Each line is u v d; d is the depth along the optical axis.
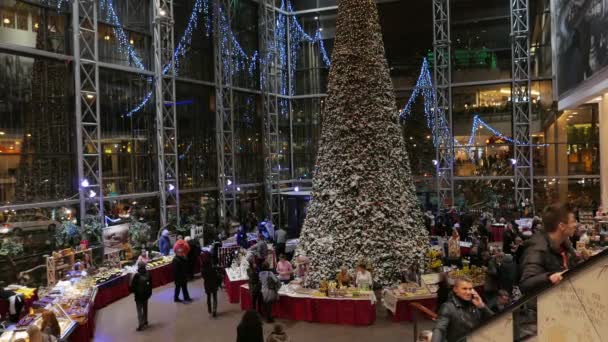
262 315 11.56
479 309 3.84
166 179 19.84
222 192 22.53
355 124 12.79
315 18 26.50
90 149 17.00
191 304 13.06
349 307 10.62
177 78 20.52
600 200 22.19
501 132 24.22
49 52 15.98
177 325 11.18
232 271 14.27
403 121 25.84
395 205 12.66
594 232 15.40
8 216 15.07
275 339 6.35
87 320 10.04
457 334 3.74
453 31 24.97
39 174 15.91
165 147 20.23
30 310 9.90
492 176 24.12
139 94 19.56
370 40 13.01
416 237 12.87
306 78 26.84
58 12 16.56
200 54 22.41
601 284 1.53
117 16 18.69
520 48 23.11
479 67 24.58
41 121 16.02
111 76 18.48
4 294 10.88
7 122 15.15
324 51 26.45
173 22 19.67
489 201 23.95
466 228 19.80
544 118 23.50
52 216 16.14
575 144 23.30
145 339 10.27
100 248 16.02
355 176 12.60
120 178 18.70
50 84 16.28
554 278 1.82
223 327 10.91
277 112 25.78
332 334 10.03
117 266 15.29
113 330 11.00
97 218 16.50
